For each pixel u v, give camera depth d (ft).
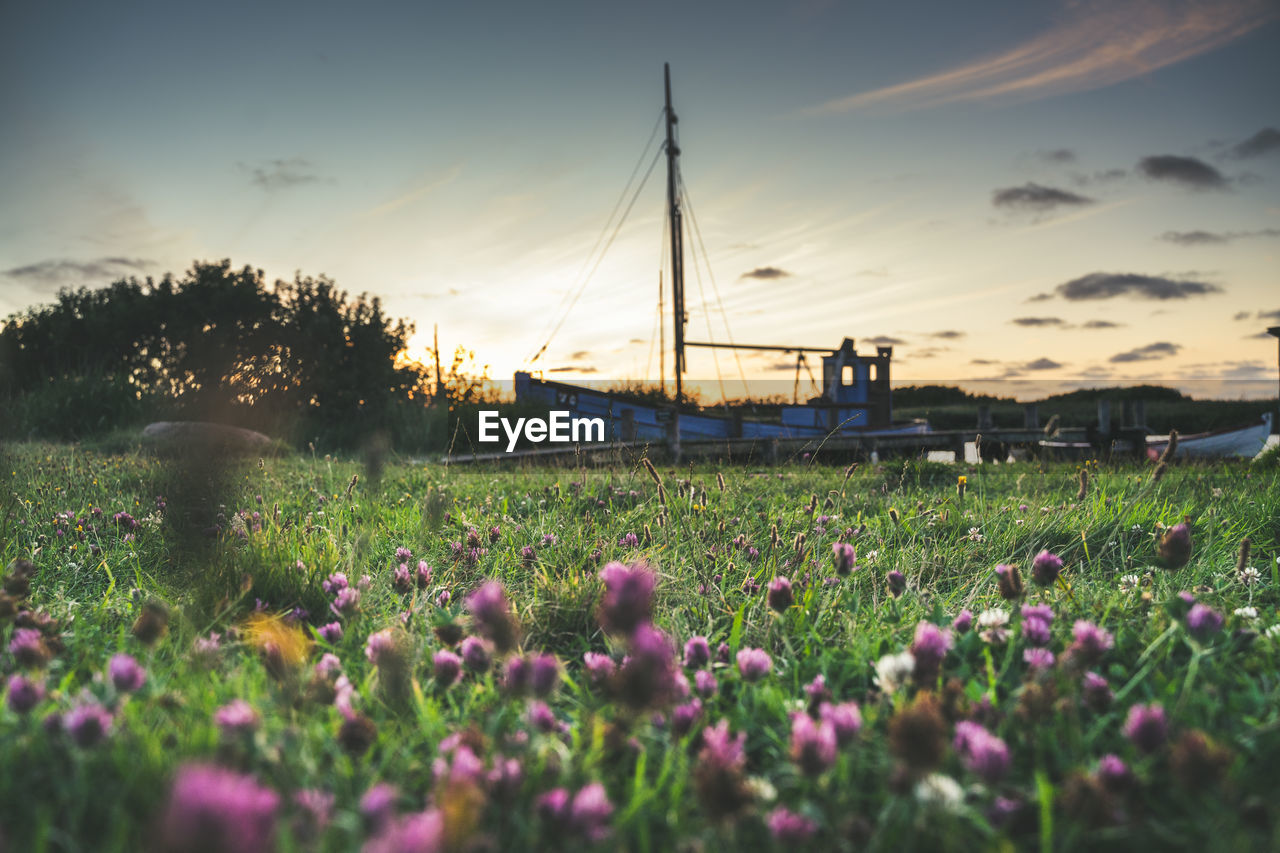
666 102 71.92
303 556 10.16
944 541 13.19
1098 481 20.11
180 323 63.36
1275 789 4.66
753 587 9.52
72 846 3.92
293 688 5.22
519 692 4.81
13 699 4.69
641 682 4.08
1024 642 6.90
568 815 3.94
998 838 4.19
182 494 13.85
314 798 3.97
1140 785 4.62
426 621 8.02
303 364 62.39
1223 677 6.26
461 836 3.16
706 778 3.92
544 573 9.80
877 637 7.52
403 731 5.54
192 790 2.23
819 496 18.89
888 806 4.27
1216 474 24.95
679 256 70.59
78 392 46.88
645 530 11.62
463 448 47.29
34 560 10.48
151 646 5.60
